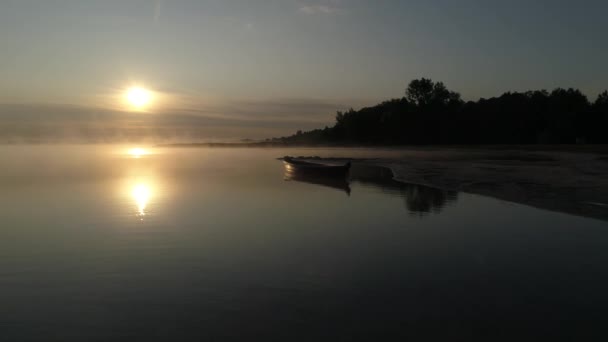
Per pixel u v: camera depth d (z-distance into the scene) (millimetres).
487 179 29125
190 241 13812
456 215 17766
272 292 9312
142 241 13852
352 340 7207
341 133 127938
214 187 29312
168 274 10547
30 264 11453
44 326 7816
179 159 76812
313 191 26812
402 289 9461
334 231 15195
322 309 8438
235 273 10594
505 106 93438
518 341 7176
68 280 10188
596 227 14883
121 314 8273
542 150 66938
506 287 9523
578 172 31812
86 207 20703
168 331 7574
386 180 33438
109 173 41969
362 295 9133
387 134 106688
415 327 7656
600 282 9766
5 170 45969
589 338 7246
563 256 11734
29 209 20250
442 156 63125
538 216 16953
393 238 14078
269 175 39625
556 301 8727
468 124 95750
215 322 7914
